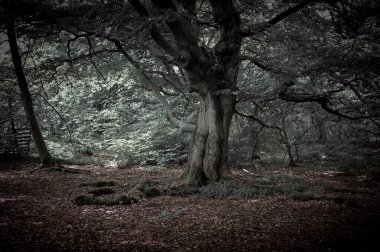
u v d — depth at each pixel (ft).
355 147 83.71
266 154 78.84
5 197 34.30
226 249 20.62
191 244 21.52
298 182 45.16
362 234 23.17
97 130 77.51
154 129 66.44
